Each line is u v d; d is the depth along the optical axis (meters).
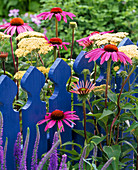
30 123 1.79
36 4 6.05
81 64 1.97
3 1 6.38
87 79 2.04
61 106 1.93
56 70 1.83
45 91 2.07
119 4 4.09
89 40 2.09
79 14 3.95
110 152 1.78
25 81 1.71
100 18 3.86
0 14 6.38
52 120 1.75
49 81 2.05
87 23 3.84
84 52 1.98
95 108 1.98
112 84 2.24
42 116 1.84
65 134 1.99
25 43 1.92
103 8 4.07
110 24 3.93
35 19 4.16
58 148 1.96
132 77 2.30
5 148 1.43
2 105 1.67
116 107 1.87
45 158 1.41
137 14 4.03
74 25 2.32
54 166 1.62
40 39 1.95
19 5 6.25
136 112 1.78
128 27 3.93
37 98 1.80
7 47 3.55
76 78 2.25
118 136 2.10
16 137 1.77
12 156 1.78
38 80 1.77
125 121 2.02
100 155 2.18
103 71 2.16
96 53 1.75
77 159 1.88
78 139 2.08
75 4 3.87
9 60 3.52
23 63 2.30
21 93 2.20
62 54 3.68
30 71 1.73
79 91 1.70
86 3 4.09
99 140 1.81
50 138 1.94
